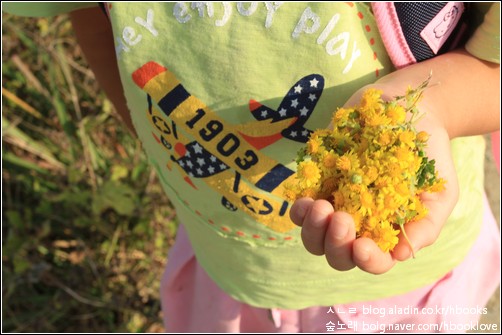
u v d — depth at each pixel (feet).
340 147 1.19
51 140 3.30
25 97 3.34
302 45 1.42
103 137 3.39
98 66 2.06
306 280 1.93
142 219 3.19
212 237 1.90
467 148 1.76
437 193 1.24
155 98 1.58
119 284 3.23
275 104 1.50
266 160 1.59
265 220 1.72
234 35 1.45
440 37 1.43
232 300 2.27
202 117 1.56
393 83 1.34
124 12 1.50
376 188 1.13
